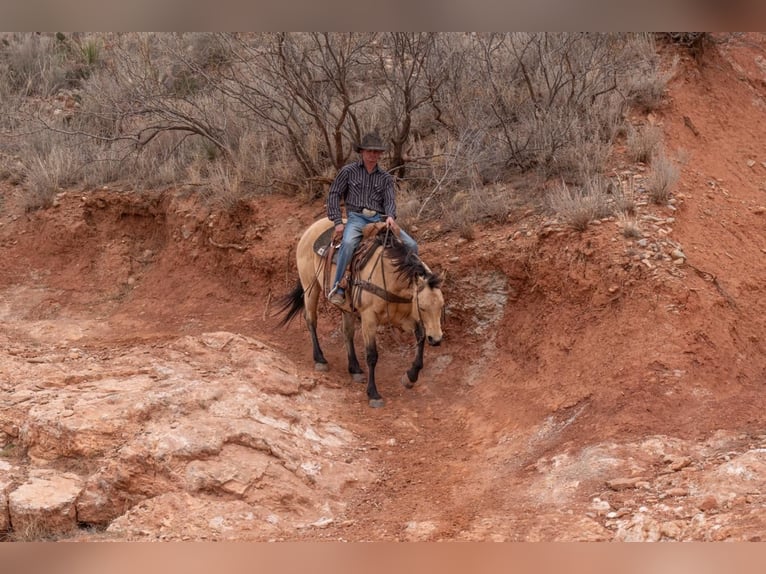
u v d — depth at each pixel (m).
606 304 7.78
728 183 9.84
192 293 11.20
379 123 11.27
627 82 10.77
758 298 8.08
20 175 13.32
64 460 6.78
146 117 13.16
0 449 7.00
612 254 7.94
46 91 15.21
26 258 12.03
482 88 11.27
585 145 9.69
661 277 7.59
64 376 7.89
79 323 10.84
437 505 6.26
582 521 5.54
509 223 9.20
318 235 8.91
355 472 6.84
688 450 6.22
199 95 13.09
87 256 11.98
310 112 10.59
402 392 8.52
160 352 8.76
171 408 7.08
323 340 9.78
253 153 11.75
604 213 8.50
